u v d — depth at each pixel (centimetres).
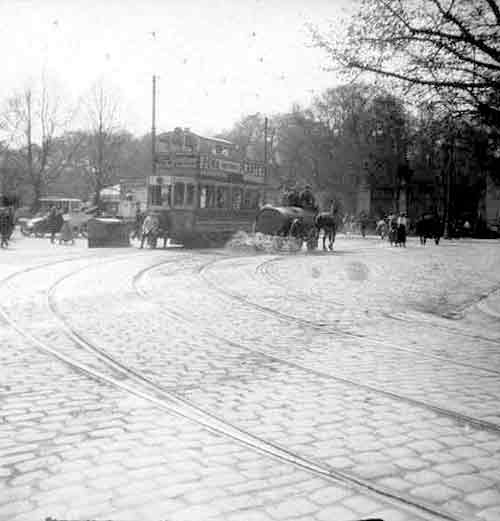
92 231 2630
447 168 4781
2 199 4550
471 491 350
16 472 363
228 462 383
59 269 1588
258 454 398
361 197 5984
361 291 1336
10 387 547
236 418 473
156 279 1427
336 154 5816
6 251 2247
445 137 1170
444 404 522
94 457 387
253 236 2752
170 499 330
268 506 324
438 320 989
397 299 1227
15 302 1045
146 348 721
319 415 485
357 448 414
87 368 620
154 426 449
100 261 1845
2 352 685
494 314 1076
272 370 631
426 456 402
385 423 468
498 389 575
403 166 4362
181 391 546
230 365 648
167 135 2750
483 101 1088
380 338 824
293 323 919
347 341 796
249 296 1195
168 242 3030
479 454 407
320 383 583
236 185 2856
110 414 475
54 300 1076
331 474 369
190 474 363
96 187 5197
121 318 918
